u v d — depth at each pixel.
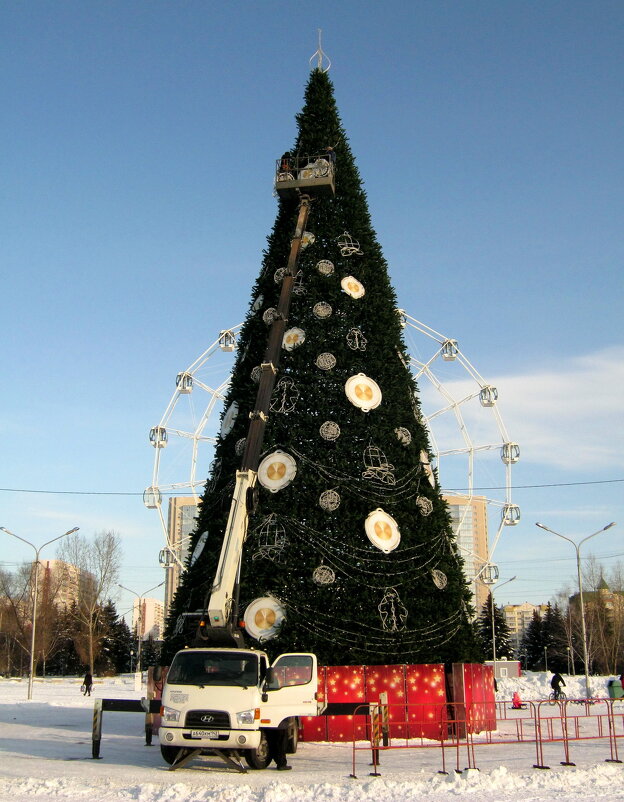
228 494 28.34
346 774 18.81
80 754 22.36
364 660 25.70
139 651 88.69
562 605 125.06
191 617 26.73
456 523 45.06
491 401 46.03
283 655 21.62
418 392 31.77
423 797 15.33
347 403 28.48
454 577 28.11
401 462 28.31
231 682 19.23
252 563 26.48
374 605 26.08
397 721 25.50
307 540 26.56
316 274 30.89
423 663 26.14
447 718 25.70
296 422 28.27
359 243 31.95
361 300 30.62
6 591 90.94
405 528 27.31
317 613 25.75
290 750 21.92
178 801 14.83
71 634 104.12
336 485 27.30
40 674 106.06
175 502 102.12
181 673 19.58
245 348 31.48
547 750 23.72
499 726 32.28
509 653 108.25
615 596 105.69
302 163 33.50
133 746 24.73
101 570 89.25
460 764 20.28
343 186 33.06
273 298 31.44
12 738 26.50
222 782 17.38
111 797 15.28
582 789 16.20
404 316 44.97
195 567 28.08
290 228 32.97
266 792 15.52
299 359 29.25
